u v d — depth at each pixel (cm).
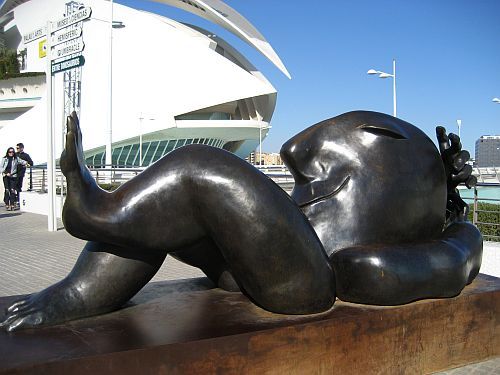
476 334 249
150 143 3281
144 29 3123
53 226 916
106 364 171
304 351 203
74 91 1983
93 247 223
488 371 241
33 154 2994
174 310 226
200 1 3281
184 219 209
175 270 564
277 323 204
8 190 1314
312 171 257
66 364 166
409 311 228
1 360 166
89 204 197
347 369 212
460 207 297
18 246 738
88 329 198
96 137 3078
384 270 221
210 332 193
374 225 243
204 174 204
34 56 3694
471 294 249
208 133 3319
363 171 248
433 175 262
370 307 228
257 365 194
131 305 235
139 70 3120
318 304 218
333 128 259
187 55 3130
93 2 3144
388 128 255
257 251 206
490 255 521
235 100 3250
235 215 203
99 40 3125
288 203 214
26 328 198
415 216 252
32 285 485
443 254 238
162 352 178
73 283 214
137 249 216
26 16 3697
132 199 203
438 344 237
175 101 3127
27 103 3731
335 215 244
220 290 264
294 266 211
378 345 220
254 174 210
